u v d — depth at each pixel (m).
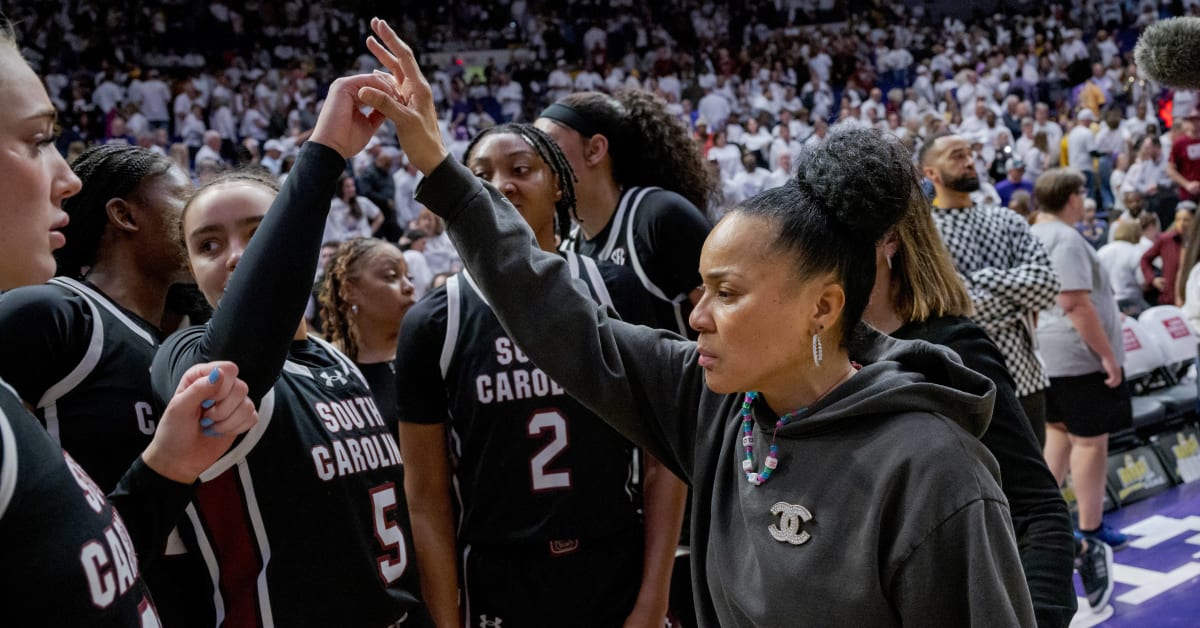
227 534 1.40
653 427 1.41
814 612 1.12
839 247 1.16
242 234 1.46
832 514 1.13
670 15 18.88
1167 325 5.33
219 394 1.10
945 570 1.07
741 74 17.38
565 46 17.88
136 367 1.44
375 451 1.56
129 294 1.58
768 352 1.17
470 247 1.35
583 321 1.37
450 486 1.92
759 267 1.14
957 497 1.06
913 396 1.13
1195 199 9.34
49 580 0.82
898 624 1.12
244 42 16.45
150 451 1.12
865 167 1.14
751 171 12.32
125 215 1.57
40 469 0.85
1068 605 1.43
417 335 1.87
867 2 19.47
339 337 2.78
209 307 1.74
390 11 17.77
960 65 16.67
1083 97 14.69
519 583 1.84
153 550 1.13
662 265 2.32
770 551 1.16
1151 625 3.35
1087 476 3.87
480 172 1.95
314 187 1.23
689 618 2.24
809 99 16.05
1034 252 2.88
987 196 11.00
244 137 13.35
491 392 1.83
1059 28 17.53
